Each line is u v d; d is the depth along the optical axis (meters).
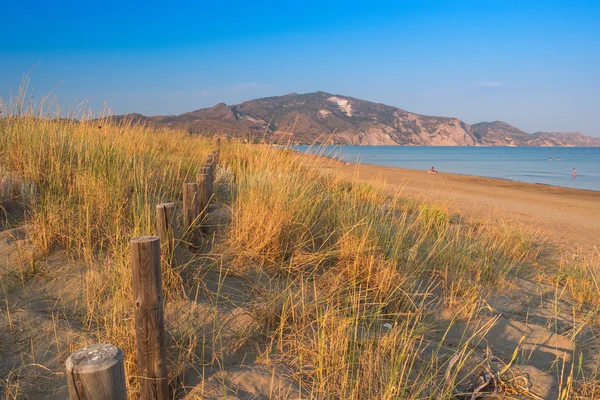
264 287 4.04
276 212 4.80
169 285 3.64
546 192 20.03
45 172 5.37
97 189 4.76
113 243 4.20
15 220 4.74
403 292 4.24
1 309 3.33
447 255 5.75
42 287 3.69
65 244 4.24
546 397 3.10
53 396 2.62
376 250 4.95
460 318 4.32
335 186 6.95
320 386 2.88
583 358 3.78
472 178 27.33
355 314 3.71
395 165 47.31
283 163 6.95
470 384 3.20
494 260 6.41
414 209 8.77
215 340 3.25
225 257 4.43
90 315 3.31
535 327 4.33
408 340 3.45
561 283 6.11
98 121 7.64
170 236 3.64
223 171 8.08
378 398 2.81
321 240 5.28
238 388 2.83
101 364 1.55
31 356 2.90
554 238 9.60
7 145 6.00
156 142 9.49
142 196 5.20
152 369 2.53
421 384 3.01
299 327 3.53
